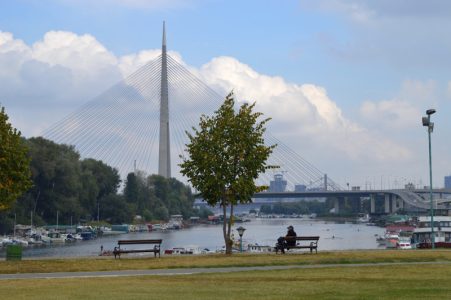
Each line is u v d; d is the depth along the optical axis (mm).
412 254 54875
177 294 31047
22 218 198125
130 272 43312
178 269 45219
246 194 61125
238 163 61281
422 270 42406
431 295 30156
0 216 191375
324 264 48594
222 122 61094
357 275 39531
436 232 143000
